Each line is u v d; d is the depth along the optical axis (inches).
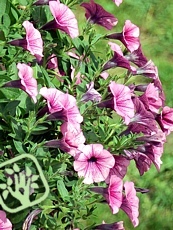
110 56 43.0
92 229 42.1
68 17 39.8
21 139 37.6
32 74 37.1
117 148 40.6
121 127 42.3
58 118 37.2
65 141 37.3
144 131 42.3
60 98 37.3
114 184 39.5
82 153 38.4
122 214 66.4
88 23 43.8
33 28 37.9
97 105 39.9
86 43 43.0
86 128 40.9
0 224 35.5
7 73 38.5
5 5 39.6
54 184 38.9
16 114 38.3
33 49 37.7
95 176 38.7
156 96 42.4
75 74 41.0
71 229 41.2
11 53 39.4
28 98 38.4
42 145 37.3
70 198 38.7
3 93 37.6
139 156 42.4
